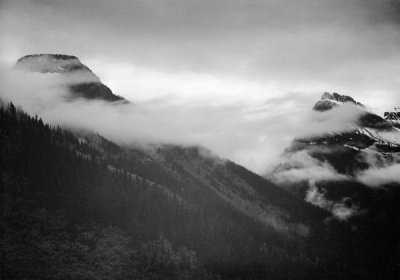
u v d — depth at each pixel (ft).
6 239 598.75
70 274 589.32
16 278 549.54
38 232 634.02
